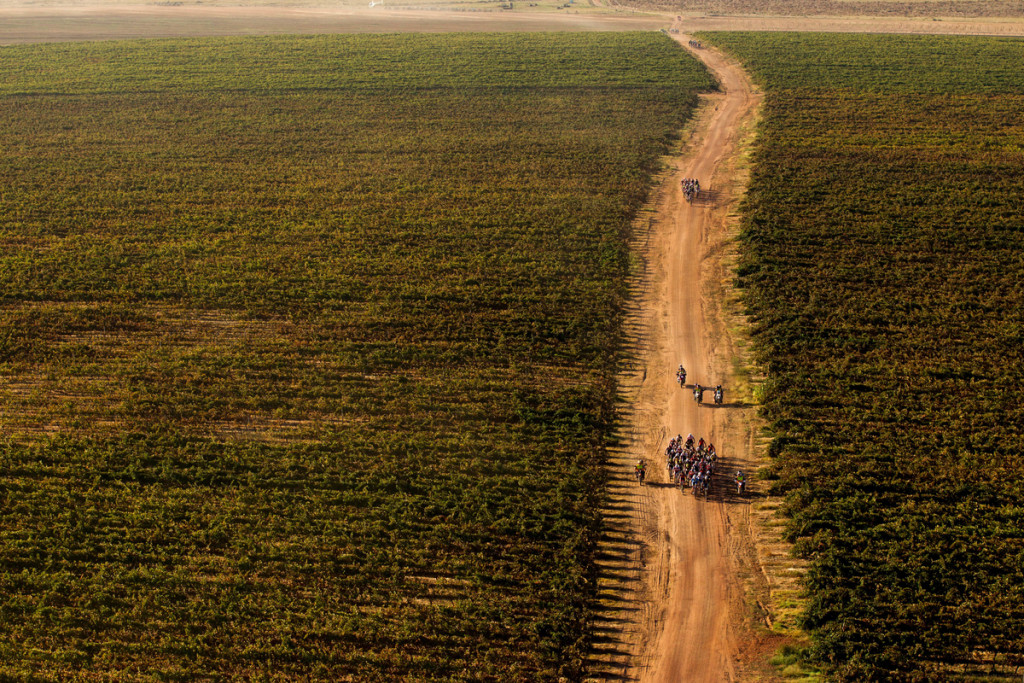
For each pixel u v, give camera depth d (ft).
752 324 190.19
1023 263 207.82
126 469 144.77
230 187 266.36
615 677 111.65
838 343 177.99
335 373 172.35
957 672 108.58
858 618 116.57
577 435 155.63
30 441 152.56
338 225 239.09
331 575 124.88
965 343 177.58
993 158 274.36
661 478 146.30
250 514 135.95
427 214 245.65
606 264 217.56
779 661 112.47
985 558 124.36
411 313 193.98
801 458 146.82
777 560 128.77
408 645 114.52
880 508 134.41
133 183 269.03
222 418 159.22
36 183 269.23
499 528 133.69
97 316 192.85
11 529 132.16
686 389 169.99
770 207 243.60
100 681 108.47
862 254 214.90
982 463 143.33
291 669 111.04
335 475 144.05
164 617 118.11
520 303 198.18
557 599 121.90
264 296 201.05
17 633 115.14
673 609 121.70
